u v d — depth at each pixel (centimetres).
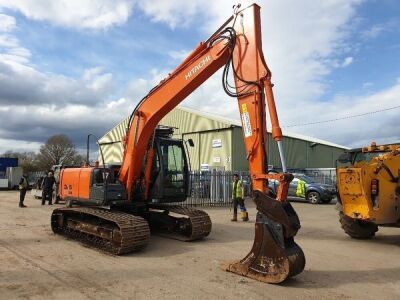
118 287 629
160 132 1090
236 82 759
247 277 689
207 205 2131
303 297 592
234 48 767
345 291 625
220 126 3011
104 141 3981
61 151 7294
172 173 1077
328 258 855
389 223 980
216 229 1260
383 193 973
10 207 1877
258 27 746
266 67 716
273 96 700
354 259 846
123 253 861
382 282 677
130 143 1020
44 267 746
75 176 1121
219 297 587
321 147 4388
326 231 1235
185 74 893
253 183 712
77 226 1015
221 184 2211
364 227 1079
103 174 1014
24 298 571
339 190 1030
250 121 728
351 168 988
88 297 580
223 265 748
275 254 655
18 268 735
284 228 650
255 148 716
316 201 2348
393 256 878
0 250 891
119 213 955
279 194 665
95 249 916
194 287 632
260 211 679
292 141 3888
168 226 1109
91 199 1029
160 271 729
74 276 688
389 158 989
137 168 1021
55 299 569
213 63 829
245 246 970
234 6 781
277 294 603
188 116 3262
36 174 3925
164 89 945
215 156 3053
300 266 654
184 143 1124
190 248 941
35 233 1129
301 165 4012
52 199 2152
